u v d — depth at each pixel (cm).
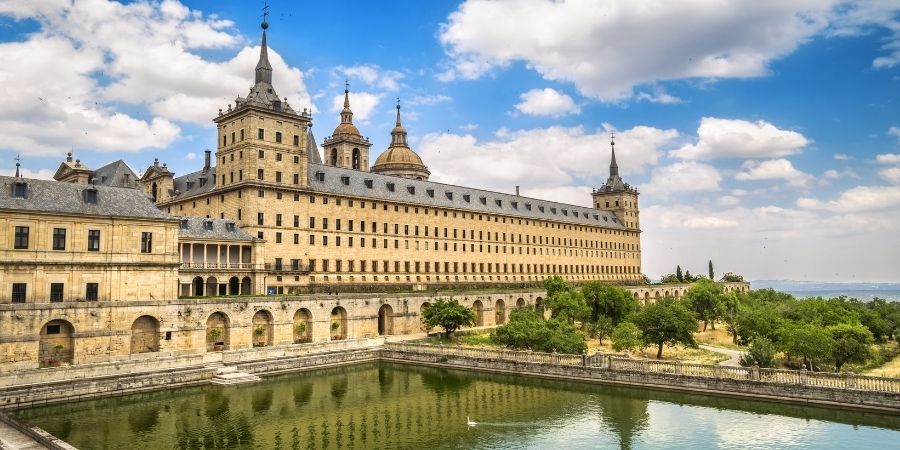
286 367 7275
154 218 7131
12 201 6188
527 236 15362
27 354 5988
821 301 11412
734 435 4481
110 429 4772
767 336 8150
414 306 10044
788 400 5269
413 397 5947
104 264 6719
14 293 6138
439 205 12925
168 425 4906
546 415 5141
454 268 13212
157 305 6938
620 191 19512
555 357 6831
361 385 6550
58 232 6450
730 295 12100
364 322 9225
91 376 5888
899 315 10975
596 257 17850
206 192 10525
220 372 6725
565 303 10319
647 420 4922
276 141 10131
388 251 11812
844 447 4156
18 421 4262
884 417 4775
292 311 8306
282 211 10056
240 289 9069
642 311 8581
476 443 4391
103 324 6525
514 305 11969
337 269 10831
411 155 16112
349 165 14725
